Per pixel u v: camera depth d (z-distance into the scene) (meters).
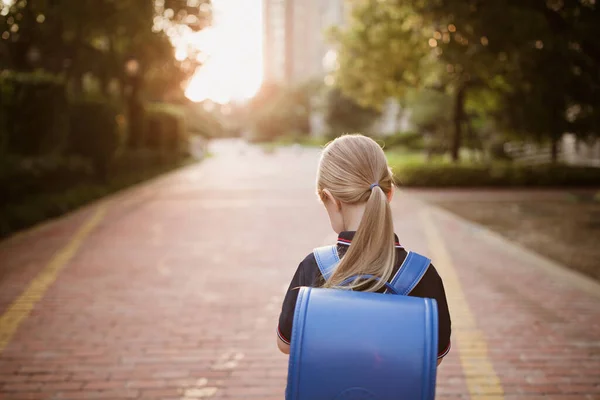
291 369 1.11
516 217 11.48
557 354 4.12
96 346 4.28
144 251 7.96
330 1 97.69
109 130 16.02
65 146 14.84
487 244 8.45
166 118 31.47
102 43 18.03
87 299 5.53
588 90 11.73
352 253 1.28
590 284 5.98
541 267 6.86
